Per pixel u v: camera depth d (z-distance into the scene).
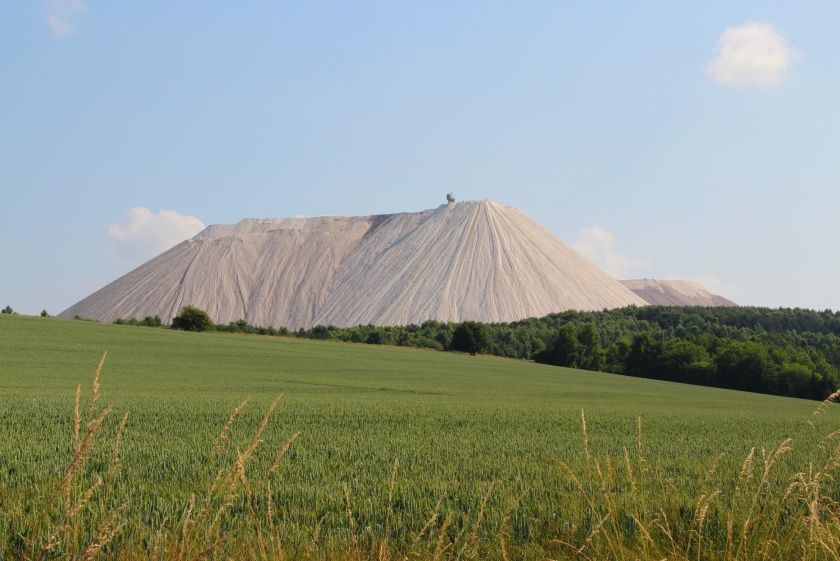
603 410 54.31
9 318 137.62
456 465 21.45
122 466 19.06
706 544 11.96
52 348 99.38
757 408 73.12
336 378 83.62
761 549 11.11
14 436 25.50
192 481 17.08
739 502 13.76
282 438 27.80
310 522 13.32
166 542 10.80
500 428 35.84
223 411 38.38
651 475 19.11
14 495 14.59
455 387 80.94
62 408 36.94
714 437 36.00
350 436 29.53
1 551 10.56
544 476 19.16
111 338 119.44
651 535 12.32
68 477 9.45
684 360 145.12
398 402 53.03
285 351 123.12
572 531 12.27
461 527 13.16
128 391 56.34
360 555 11.23
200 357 102.94
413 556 11.25
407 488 16.80
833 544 10.56
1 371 70.94
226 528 12.38
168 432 28.45
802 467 22.56
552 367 152.62
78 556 10.16
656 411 56.47
